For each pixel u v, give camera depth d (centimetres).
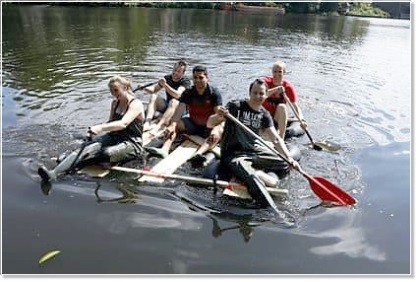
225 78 873
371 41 1543
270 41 1443
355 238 364
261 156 458
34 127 579
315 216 396
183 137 552
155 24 1814
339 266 328
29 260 321
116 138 486
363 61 1118
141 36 1431
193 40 1383
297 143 561
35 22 1714
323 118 660
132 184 442
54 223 368
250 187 423
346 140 577
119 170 464
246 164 436
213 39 1429
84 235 353
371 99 765
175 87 623
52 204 398
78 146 521
